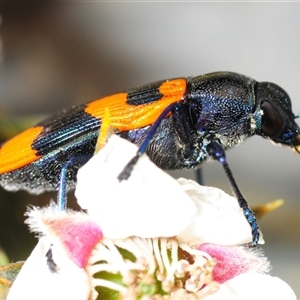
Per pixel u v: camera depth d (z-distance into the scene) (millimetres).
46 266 57
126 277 57
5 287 60
